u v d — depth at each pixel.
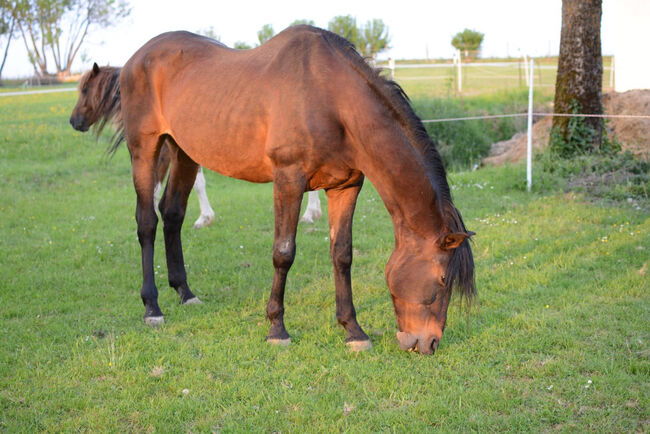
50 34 43.03
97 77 6.08
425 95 14.48
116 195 8.95
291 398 3.03
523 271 4.92
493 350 3.54
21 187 9.22
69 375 3.32
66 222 7.25
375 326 4.03
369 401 2.99
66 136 12.41
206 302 4.64
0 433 2.74
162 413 2.89
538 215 6.72
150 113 4.45
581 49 8.21
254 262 5.67
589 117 8.40
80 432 2.77
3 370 3.36
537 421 2.78
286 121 3.42
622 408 2.86
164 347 3.70
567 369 3.23
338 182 3.60
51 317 4.27
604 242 5.45
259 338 3.81
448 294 3.24
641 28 11.62
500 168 9.02
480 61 29.22
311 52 3.50
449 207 3.25
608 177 7.75
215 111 3.86
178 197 4.70
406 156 3.19
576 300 4.24
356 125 3.30
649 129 8.73
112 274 5.30
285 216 3.58
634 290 4.32
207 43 4.37
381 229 6.75
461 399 2.99
